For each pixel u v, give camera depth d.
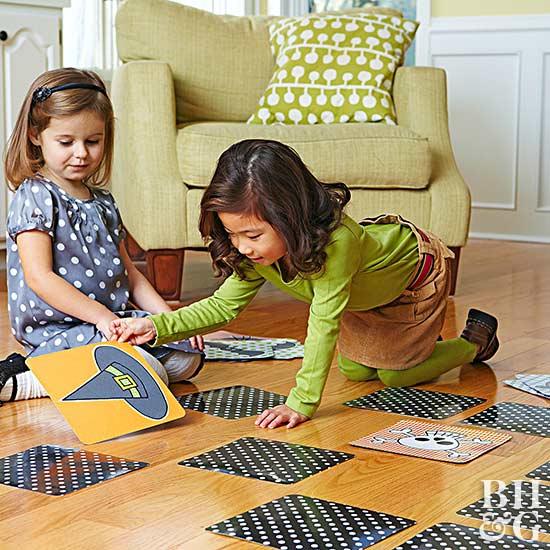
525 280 3.54
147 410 1.74
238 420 1.78
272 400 1.92
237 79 3.51
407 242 1.95
